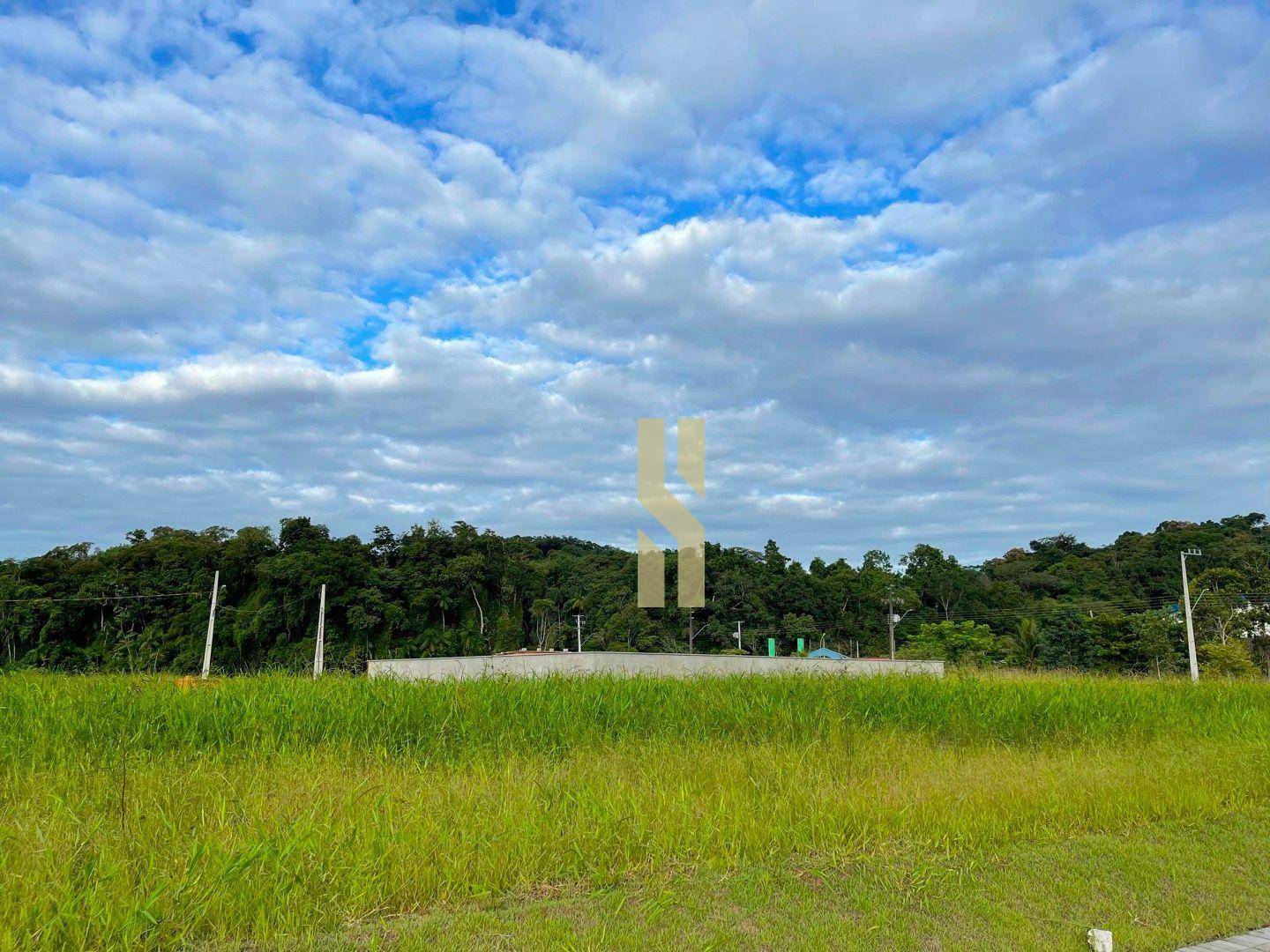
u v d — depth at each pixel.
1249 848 6.07
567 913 4.46
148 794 6.04
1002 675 19.47
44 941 3.77
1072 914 4.77
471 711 9.32
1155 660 43.31
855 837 5.91
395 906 4.52
